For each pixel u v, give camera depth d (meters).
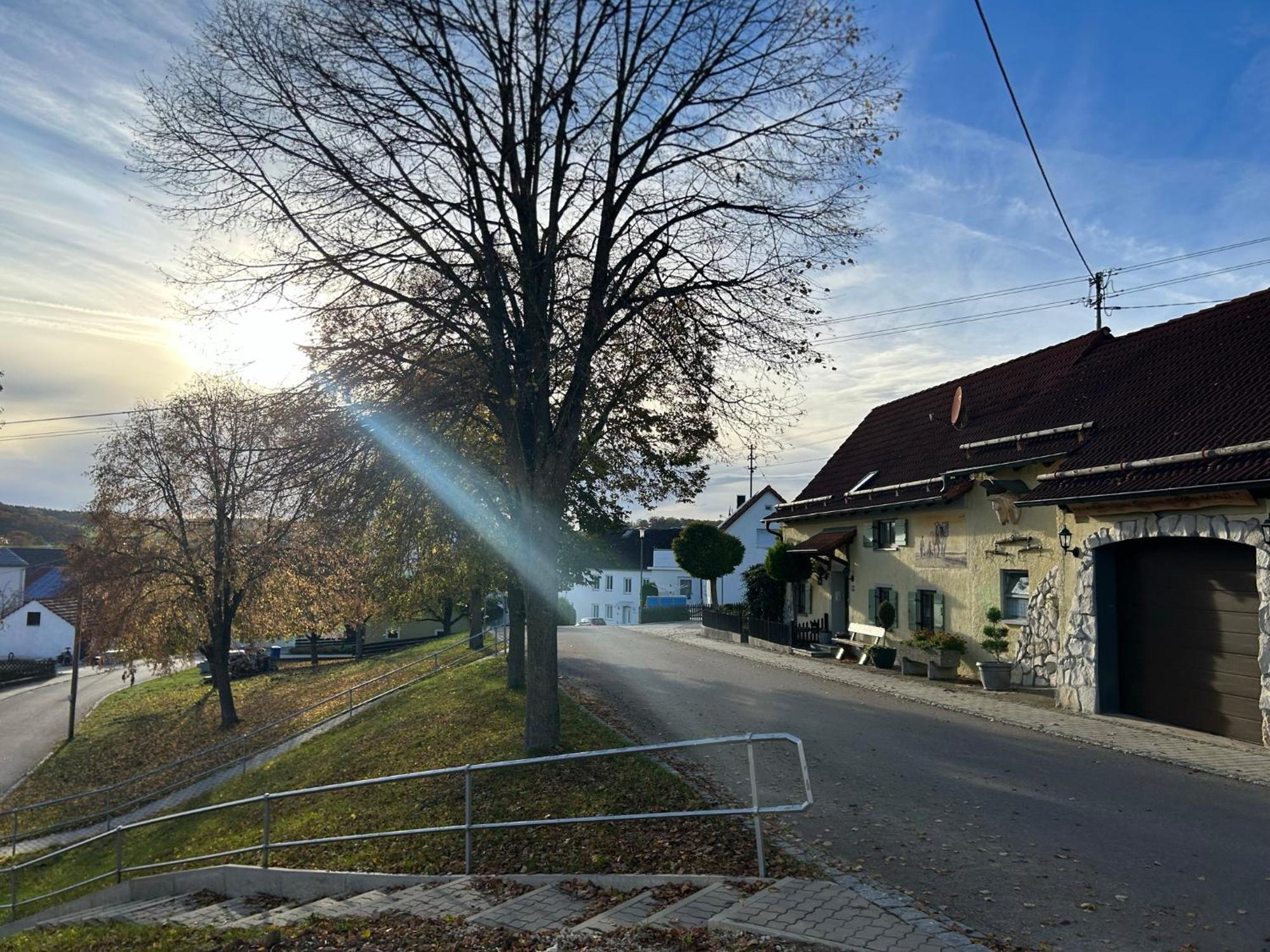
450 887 7.54
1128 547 13.98
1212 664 12.45
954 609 19.56
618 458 15.75
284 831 11.47
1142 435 14.13
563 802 9.20
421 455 12.59
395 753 14.77
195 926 8.11
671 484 17.59
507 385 11.45
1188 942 5.41
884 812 8.55
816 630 25.62
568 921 6.09
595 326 11.19
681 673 20.75
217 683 28.20
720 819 8.24
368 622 35.75
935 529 20.44
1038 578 16.77
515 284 11.45
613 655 25.23
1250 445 11.52
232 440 15.10
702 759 11.03
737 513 60.47
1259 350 13.98
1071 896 6.25
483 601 31.81
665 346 11.62
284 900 9.36
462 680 21.47
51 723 34.75
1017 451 17.72
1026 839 7.65
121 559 27.67
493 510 17.08
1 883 17.05
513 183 11.32
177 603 28.16
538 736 11.37
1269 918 5.80
